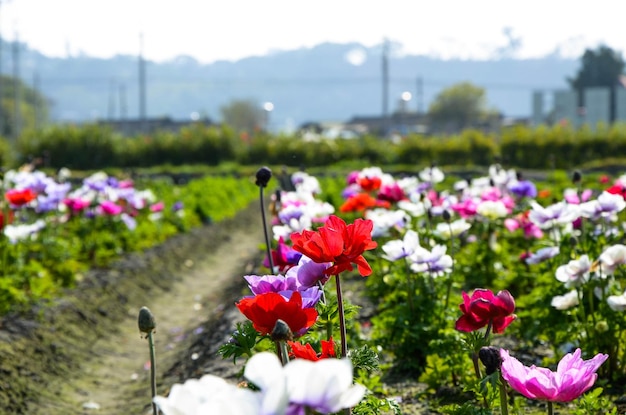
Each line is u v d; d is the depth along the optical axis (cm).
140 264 1159
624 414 442
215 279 1274
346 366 172
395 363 593
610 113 8869
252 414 161
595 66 10331
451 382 534
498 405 394
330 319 368
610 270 486
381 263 775
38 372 687
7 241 848
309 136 4209
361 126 11912
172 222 1609
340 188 1792
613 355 514
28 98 13462
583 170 2995
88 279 1021
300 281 299
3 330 732
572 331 534
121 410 648
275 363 172
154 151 4178
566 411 466
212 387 174
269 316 254
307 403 172
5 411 599
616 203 544
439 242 810
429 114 11594
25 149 4059
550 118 9350
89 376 737
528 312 602
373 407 362
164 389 666
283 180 895
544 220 561
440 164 3916
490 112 11619
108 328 891
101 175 1311
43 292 868
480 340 384
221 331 748
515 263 827
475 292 339
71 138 4094
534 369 248
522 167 3681
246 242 1700
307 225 503
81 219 1218
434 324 578
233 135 4256
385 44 8038
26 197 879
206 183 2434
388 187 787
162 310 1035
